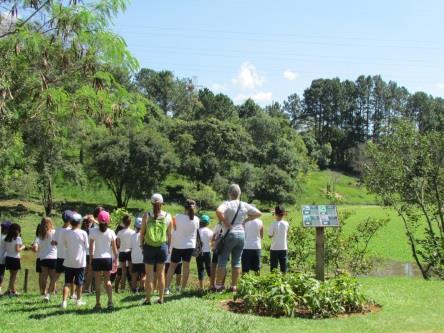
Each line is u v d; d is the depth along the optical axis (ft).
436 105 409.08
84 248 33.19
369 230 60.03
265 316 28.84
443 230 58.90
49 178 131.03
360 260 58.08
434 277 56.75
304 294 30.14
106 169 183.42
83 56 32.37
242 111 428.97
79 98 33.17
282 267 40.19
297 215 90.07
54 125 37.81
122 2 32.45
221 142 244.83
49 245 40.19
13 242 43.42
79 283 33.09
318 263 36.68
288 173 277.64
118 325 26.32
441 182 59.77
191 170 233.76
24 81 32.76
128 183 189.98
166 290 36.42
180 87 419.54
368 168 64.59
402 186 61.36
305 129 509.76
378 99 507.71
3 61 31.35
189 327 25.64
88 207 185.88
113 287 46.65
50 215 143.64
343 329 26.14
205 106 372.17
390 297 35.63
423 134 62.18
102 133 179.93
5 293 43.52
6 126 35.68
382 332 26.05
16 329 26.16
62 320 28.02
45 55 31.83
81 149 179.83
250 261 38.40
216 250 34.96
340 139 472.85
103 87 33.53
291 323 27.17
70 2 31.19
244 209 34.78
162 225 31.55
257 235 38.45
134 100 36.17
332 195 67.10
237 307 30.78
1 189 106.73
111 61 32.99
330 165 457.27
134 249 41.60
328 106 516.32
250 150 268.41
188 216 37.29
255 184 239.50
